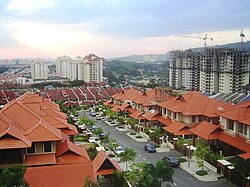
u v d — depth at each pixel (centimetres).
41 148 3562
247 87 11881
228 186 3572
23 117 3981
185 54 15925
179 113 5847
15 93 11088
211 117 5475
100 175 3359
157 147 5366
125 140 5991
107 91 11956
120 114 8025
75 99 11150
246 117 4450
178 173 4044
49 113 5112
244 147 4178
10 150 3334
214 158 4094
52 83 17262
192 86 15525
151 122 6706
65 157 3600
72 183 2830
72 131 4672
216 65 12912
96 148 5012
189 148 4591
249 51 12694
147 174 3272
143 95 7819
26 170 2805
